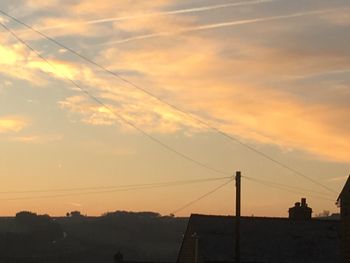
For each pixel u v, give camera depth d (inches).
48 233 4426.7
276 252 2034.9
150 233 4480.8
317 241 2106.3
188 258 2143.2
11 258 3676.2
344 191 1457.9
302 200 2381.9
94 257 3937.0
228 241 2046.0
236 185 1695.4
